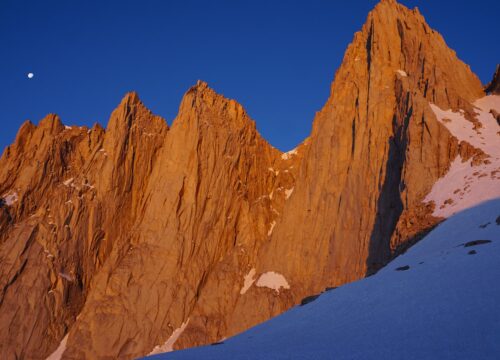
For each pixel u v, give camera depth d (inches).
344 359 1088.8
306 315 1568.7
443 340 1050.1
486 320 1072.8
